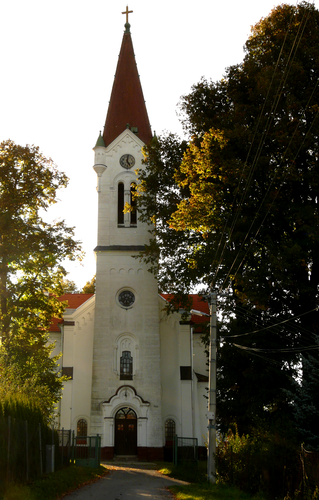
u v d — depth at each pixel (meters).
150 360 46.88
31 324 35.97
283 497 21.94
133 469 37.78
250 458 24.52
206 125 34.53
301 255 27.77
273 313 31.52
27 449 23.55
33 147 37.56
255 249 29.58
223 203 32.47
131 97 53.06
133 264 48.91
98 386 46.03
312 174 29.52
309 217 28.36
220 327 33.69
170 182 40.28
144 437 45.00
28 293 35.81
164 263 40.31
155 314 47.91
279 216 30.44
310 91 30.97
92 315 49.59
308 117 30.80
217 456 27.52
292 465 22.11
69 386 47.25
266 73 31.34
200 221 31.95
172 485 26.67
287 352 29.91
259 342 30.31
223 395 33.12
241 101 34.09
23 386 31.03
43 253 35.62
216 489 24.05
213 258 32.44
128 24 55.78
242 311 32.38
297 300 30.81
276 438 24.39
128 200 50.50
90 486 26.25
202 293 34.66
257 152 29.92
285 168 29.00
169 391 48.47
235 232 30.42
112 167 51.06
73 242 37.16
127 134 51.50
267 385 29.67
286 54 31.95
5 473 20.59
